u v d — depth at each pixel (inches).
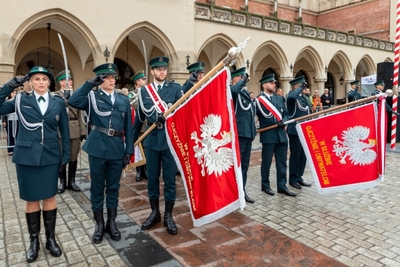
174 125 140.6
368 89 563.5
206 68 741.9
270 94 218.7
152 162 157.8
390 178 261.7
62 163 136.0
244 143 200.8
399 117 435.2
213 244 144.3
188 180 136.9
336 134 189.2
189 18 557.9
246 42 126.3
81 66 602.9
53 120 131.6
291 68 729.0
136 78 262.7
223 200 130.6
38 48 577.9
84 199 206.5
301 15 1085.1
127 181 251.3
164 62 159.2
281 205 196.5
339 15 1130.7
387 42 964.6
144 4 509.4
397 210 188.5
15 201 203.0
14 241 148.7
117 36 487.8
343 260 130.3
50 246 135.5
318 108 616.4
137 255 134.3
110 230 150.0
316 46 777.6
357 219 174.4
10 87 122.3
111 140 144.4
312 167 193.6
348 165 187.5
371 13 1050.1
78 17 453.1
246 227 162.7
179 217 176.1
